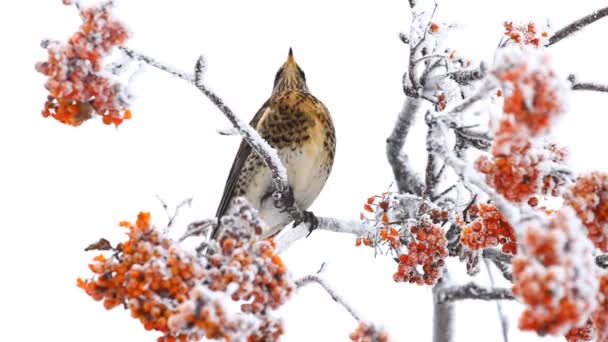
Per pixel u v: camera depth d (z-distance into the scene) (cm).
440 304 1105
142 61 713
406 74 1024
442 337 1104
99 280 602
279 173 841
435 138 622
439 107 978
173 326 541
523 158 580
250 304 599
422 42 959
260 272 596
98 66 631
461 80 903
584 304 461
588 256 482
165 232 629
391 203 909
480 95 623
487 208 761
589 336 639
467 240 758
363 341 643
